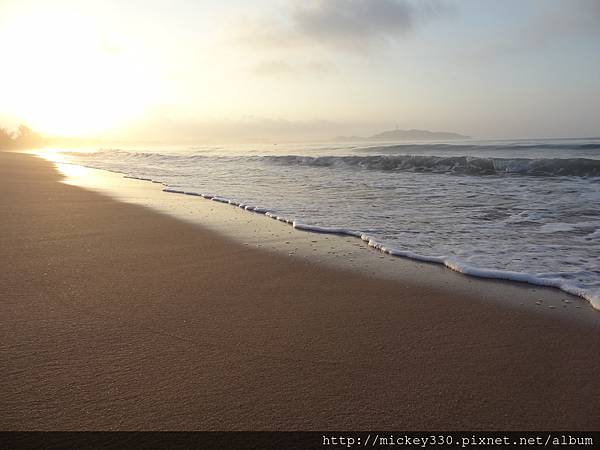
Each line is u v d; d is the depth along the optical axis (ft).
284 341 8.89
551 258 15.15
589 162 43.80
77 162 82.53
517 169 46.93
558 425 6.31
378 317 10.23
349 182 40.88
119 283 12.28
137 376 7.41
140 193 32.78
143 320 9.78
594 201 27.04
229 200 28.96
